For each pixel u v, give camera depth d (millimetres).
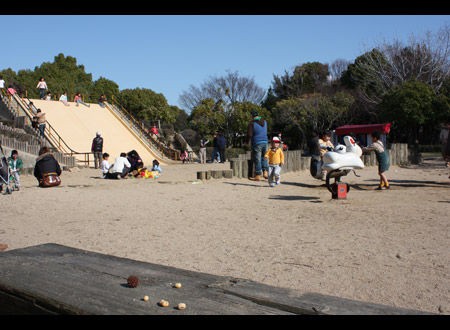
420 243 6906
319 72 70000
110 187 15625
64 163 24406
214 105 52312
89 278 2564
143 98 61594
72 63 82000
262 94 59594
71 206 11453
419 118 36688
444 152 16594
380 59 47344
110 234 8039
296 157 21000
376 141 14273
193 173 22703
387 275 5355
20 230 8492
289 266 5840
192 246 7066
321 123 52719
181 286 2365
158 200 12406
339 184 11953
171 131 45969
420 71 43438
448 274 5344
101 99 39250
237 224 8875
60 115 33688
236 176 18297
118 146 32938
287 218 9438
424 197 12195
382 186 14289
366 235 7582
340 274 5438
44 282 2486
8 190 13875
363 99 48938
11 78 64938
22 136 25500
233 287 2346
